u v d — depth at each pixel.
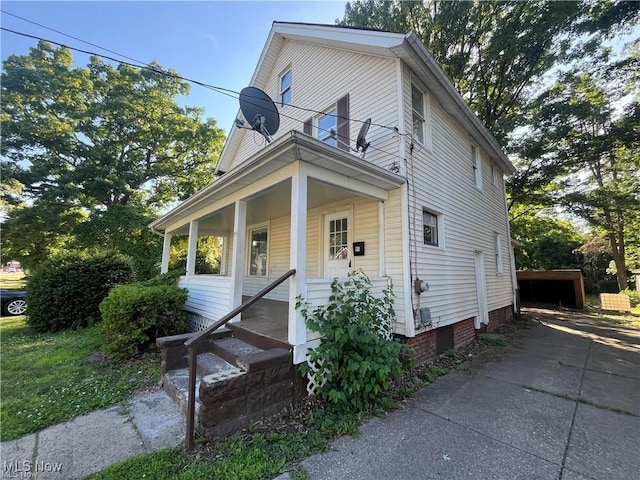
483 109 13.72
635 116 10.28
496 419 3.13
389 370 3.26
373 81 5.77
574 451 2.58
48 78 13.22
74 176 13.44
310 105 7.32
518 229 16.58
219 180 4.62
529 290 16.11
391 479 2.21
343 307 3.61
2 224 11.73
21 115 13.01
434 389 3.97
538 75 12.34
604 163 14.06
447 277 6.03
